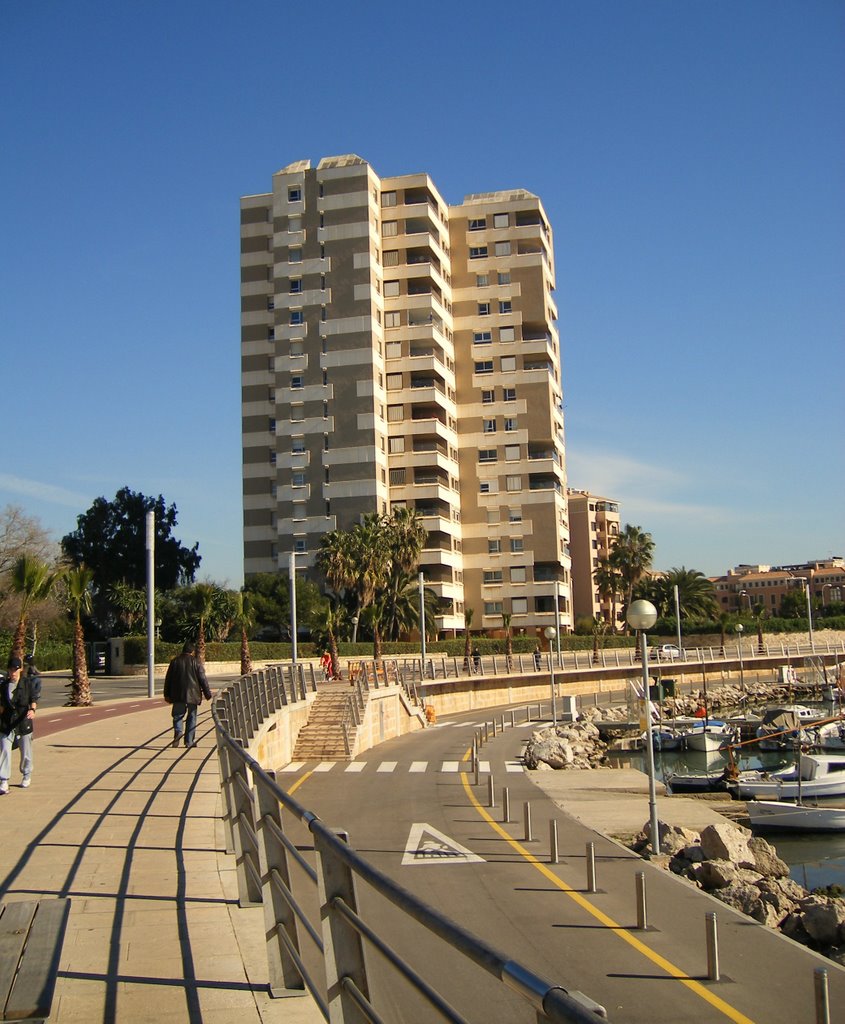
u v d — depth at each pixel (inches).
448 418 4089.6
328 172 3937.0
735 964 514.3
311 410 3836.1
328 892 191.6
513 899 653.9
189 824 534.3
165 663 2901.1
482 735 2020.2
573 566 5999.0
